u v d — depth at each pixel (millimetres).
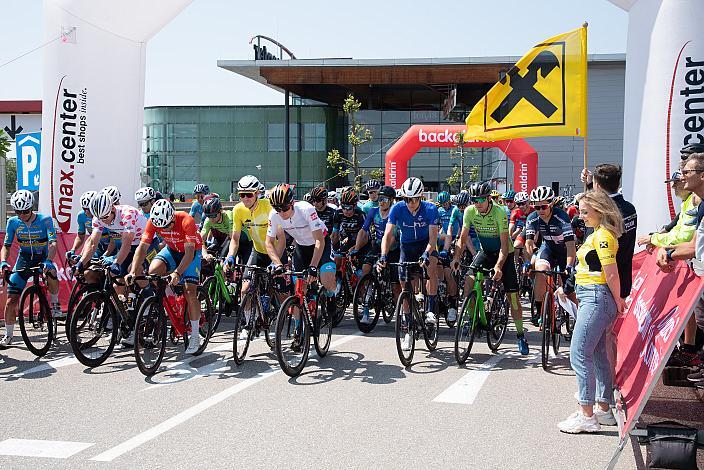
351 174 39344
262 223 6578
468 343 6176
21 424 4227
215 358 6270
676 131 6539
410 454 3709
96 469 3475
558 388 5199
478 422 4305
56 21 8703
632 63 7082
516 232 10047
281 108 39469
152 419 4336
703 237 3697
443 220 10828
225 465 3531
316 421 4301
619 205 4250
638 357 4016
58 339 7102
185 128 40188
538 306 6836
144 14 8875
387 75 32812
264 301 6223
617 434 4074
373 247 8414
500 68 31656
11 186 40875
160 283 5754
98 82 8812
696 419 4363
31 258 6746
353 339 7375
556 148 30766
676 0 6484
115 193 6699
